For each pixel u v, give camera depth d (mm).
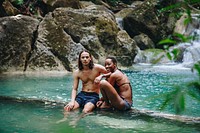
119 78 4852
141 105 5656
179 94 1043
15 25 10711
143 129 3713
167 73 10320
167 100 1069
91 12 12297
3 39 10344
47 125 3869
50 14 11695
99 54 11562
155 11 15773
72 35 11586
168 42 1124
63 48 10852
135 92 7074
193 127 3830
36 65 10508
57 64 10664
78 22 11789
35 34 11023
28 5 14352
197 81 1036
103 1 18328
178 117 4332
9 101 5422
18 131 3584
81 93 5074
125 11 17391
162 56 1245
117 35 12430
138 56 13523
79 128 3740
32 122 4020
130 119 4207
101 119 4191
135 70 11211
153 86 7871
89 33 11633
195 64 1030
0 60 10141
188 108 5461
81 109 4812
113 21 12711
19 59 10430
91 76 5066
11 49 10367
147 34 15617
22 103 5273
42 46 10727
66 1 14438
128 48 12273
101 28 11984
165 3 15672
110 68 4949
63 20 11695
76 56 10836
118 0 18922
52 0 14430
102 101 4961
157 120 4164
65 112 4613
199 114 5016
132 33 15828
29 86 7648
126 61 12109
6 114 4469
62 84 8031
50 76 9438
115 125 3895
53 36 11016
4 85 7727
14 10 13203
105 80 4645
